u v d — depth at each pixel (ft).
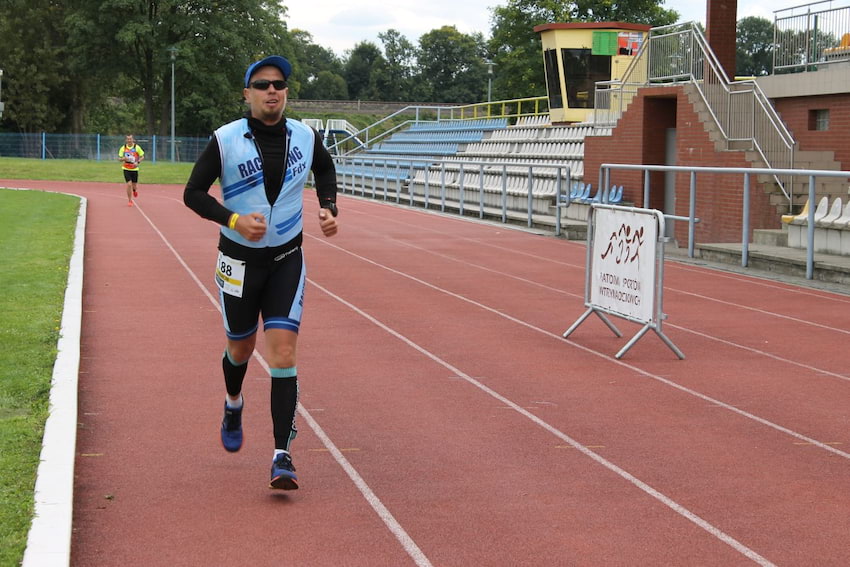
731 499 16.06
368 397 22.50
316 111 333.42
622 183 67.92
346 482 16.76
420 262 47.83
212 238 57.31
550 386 23.68
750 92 56.49
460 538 14.32
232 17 233.35
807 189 52.95
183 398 22.30
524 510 15.48
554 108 102.32
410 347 28.09
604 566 13.35
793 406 22.00
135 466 17.53
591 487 16.60
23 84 236.63
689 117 60.03
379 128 319.88
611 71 99.30
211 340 28.81
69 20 220.43
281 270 16.17
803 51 62.03
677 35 64.39
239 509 15.43
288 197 15.92
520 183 81.56
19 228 59.93
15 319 29.68
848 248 43.62
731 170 45.98
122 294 36.99
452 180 94.89
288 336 15.87
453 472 17.33
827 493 16.38
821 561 13.57
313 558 13.57
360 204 92.79
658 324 26.71
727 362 26.53
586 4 182.09
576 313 34.06
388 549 13.89
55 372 23.08
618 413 21.31
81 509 15.39
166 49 213.87
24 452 17.19
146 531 14.51
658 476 17.20
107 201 92.63
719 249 48.83
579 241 59.11
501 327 31.32
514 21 189.16
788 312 34.53
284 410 15.84
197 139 197.36
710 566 13.38
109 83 240.53
